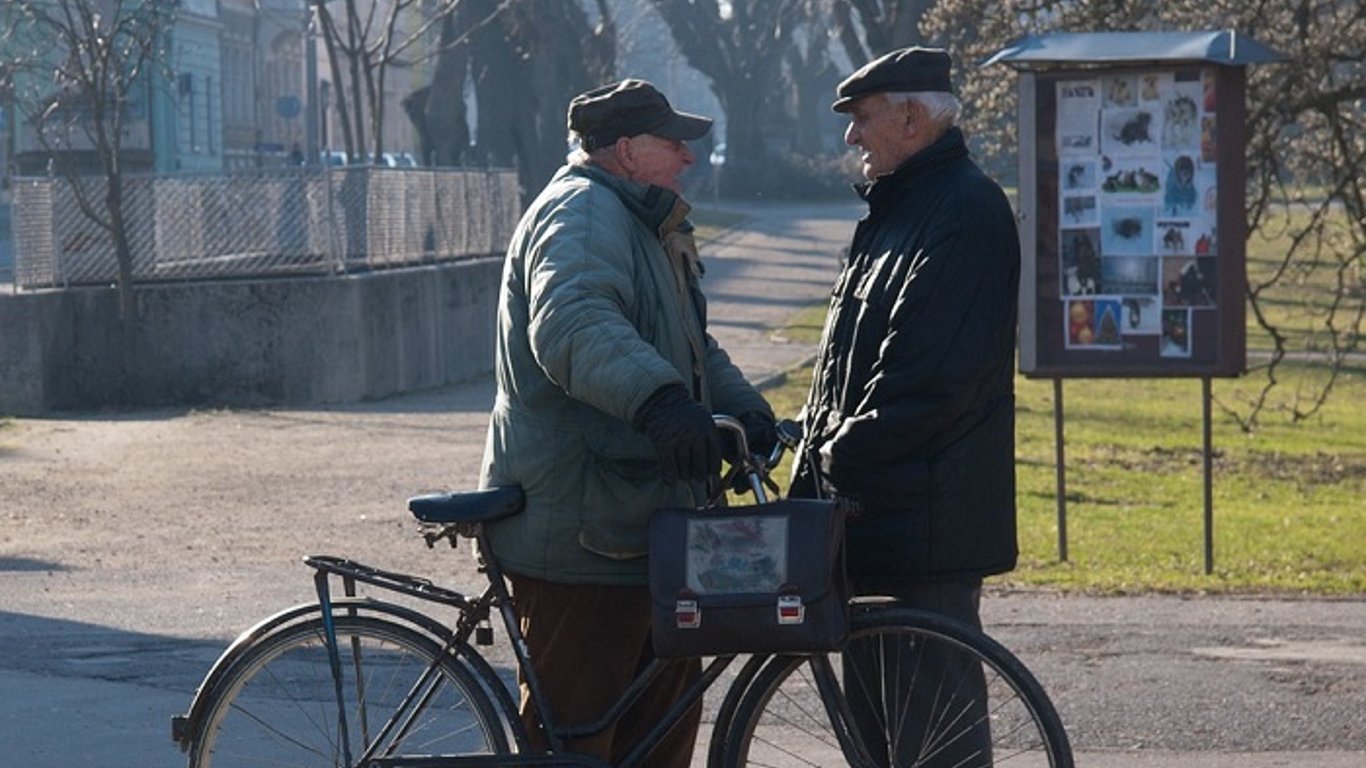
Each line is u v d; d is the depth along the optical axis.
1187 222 35.84
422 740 16.91
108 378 73.50
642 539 16.77
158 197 74.50
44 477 51.56
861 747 16.88
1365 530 43.59
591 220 16.39
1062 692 26.28
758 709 16.89
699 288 17.92
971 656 16.66
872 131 17.47
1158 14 54.00
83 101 82.81
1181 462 60.31
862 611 16.92
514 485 16.88
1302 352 101.88
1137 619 31.48
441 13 111.88
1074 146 36.22
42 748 23.38
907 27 116.69
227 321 73.75
